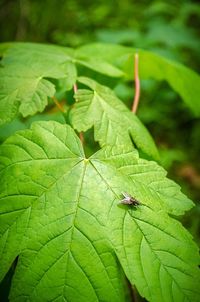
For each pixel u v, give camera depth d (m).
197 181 0.54
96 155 0.21
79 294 0.18
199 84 0.32
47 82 0.25
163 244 0.19
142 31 0.83
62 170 0.21
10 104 0.23
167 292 0.18
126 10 0.90
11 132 0.30
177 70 0.32
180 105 0.69
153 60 0.32
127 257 0.19
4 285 0.25
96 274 0.19
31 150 0.21
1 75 0.25
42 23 0.81
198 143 0.63
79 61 0.28
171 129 0.66
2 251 0.19
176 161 0.57
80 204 0.20
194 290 0.19
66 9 0.85
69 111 0.25
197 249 0.20
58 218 0.19
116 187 0.21
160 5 0.84
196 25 0.94
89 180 0.21
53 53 0.28
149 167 0.22
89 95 0.24
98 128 0.23
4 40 0.79
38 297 0.18
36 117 0.33
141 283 0.18
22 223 0.19
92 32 0.86
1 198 0.20
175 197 0.21
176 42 0.67
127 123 0.24
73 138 0.22
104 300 0.18
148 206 0.20
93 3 0.92
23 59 0.27
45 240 0.19
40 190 0.20
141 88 0.59
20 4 0.80
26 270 0.19
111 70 0.28
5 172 0.21
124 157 0.22
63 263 0.19
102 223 0.19
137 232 0.20
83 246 0.19
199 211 0.40
